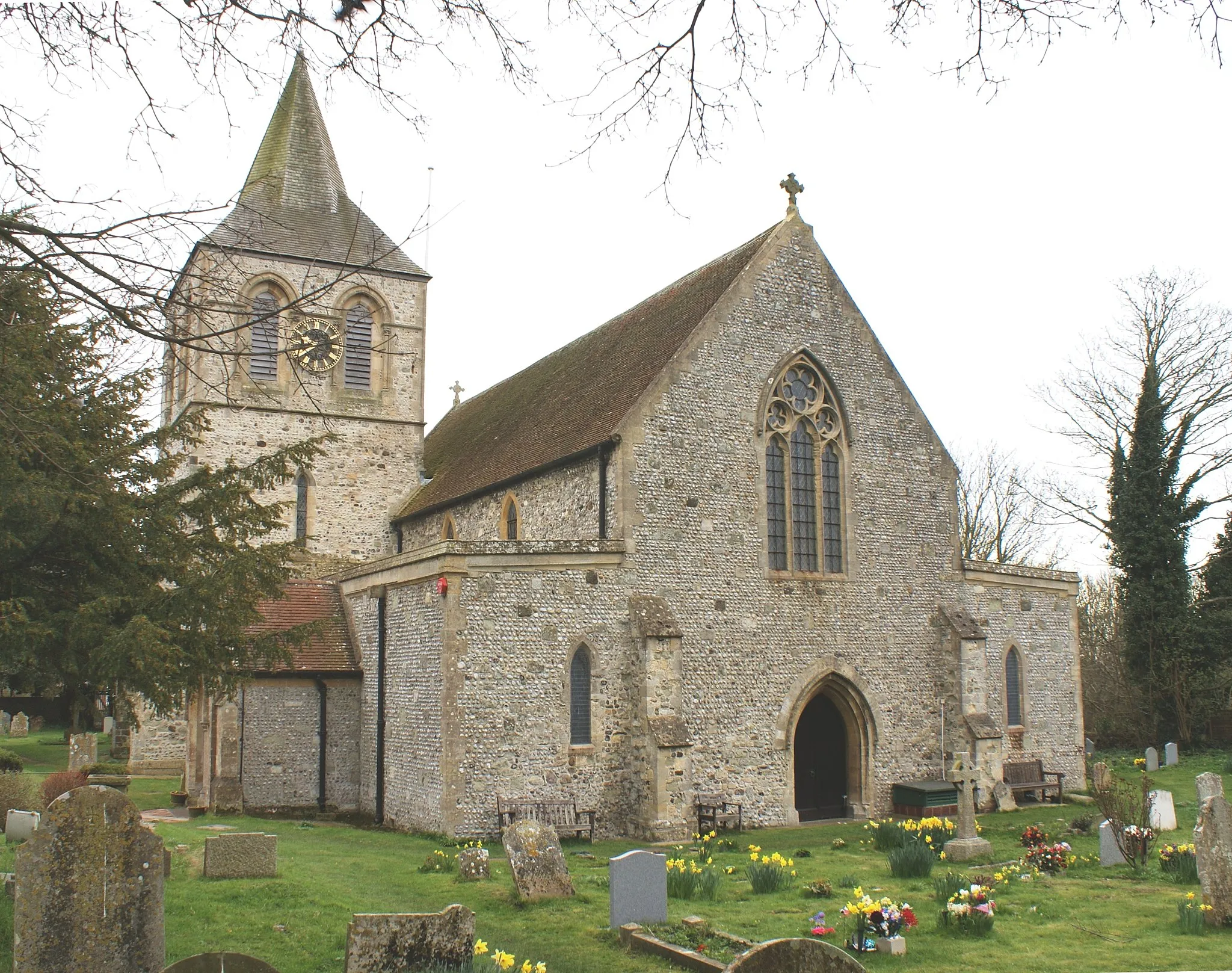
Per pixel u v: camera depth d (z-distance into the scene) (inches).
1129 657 1742.1
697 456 1085.8
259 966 389.7
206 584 628.4
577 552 1011.9
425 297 1588.3
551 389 1398.9
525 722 970.7
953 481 1246.3
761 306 1151.0
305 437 1492.4
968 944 563.5
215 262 372.5
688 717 1043.9
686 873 682.8
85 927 450.0
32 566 627.5
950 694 1187.9
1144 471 1721.2
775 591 1111.0
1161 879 735.1
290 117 1598.2
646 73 303.6
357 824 1061.1
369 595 1144.2
